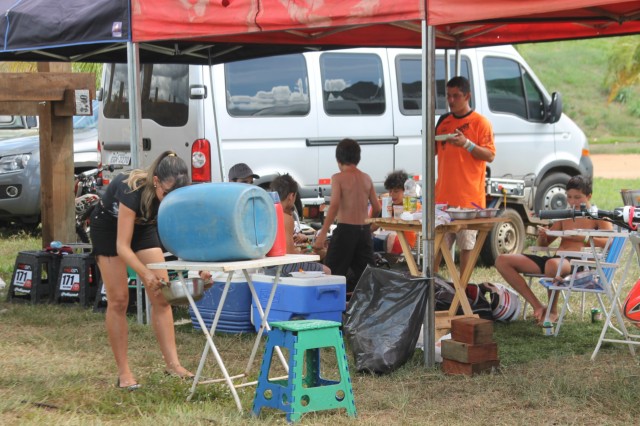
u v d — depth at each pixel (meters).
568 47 49.94
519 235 10.64
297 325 4.90
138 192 5.22
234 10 6.53
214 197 4.85
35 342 6.81
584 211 5.50
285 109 10.05
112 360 6.28
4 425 4.78
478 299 7.35
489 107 11.42
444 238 6.73
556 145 12.01
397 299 6.11
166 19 6.88
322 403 4.90
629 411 5.05
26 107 9.50
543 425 4.86
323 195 10.31
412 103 11.01
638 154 34.69
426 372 5.91
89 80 9.45
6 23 7.40
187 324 7.50
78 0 7.23
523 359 6.24
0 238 12.56
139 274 5.15
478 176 7.48
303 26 6.20
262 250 4.94
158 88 9.81
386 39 8.62
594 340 6.84
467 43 8.89
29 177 11.98
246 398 5.29
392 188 8.49
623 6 6.85
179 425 4.72
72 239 9.69
